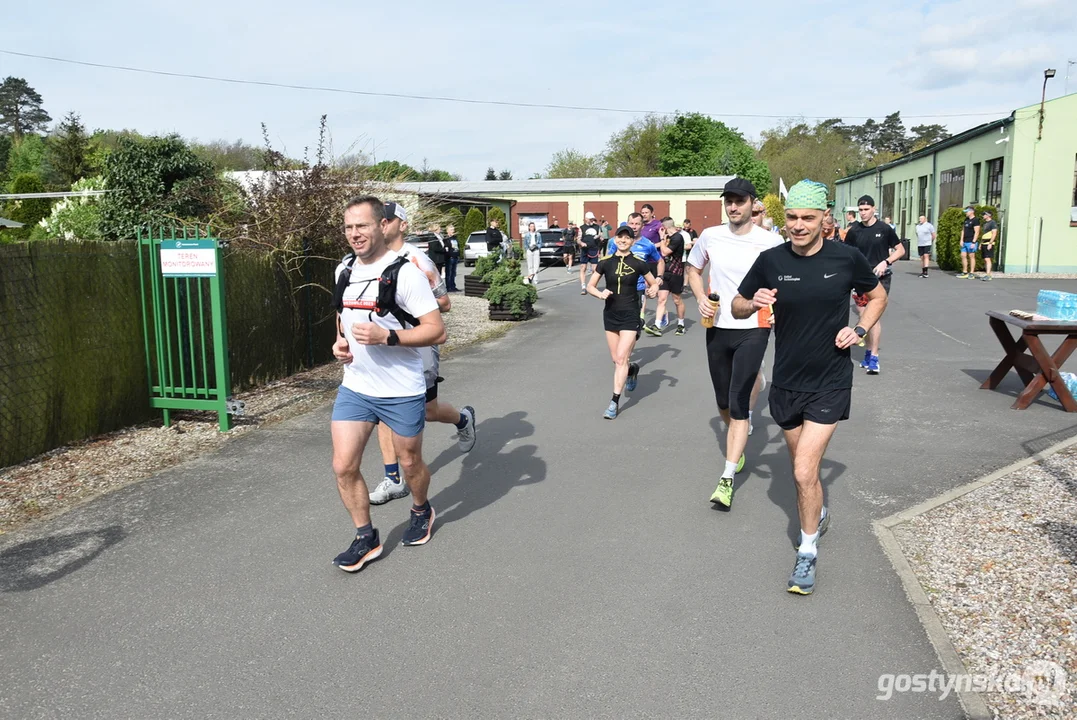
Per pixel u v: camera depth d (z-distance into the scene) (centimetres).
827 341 413
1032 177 2597
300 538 509
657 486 597
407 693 340
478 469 642
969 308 1656
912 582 429
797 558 430
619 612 407
